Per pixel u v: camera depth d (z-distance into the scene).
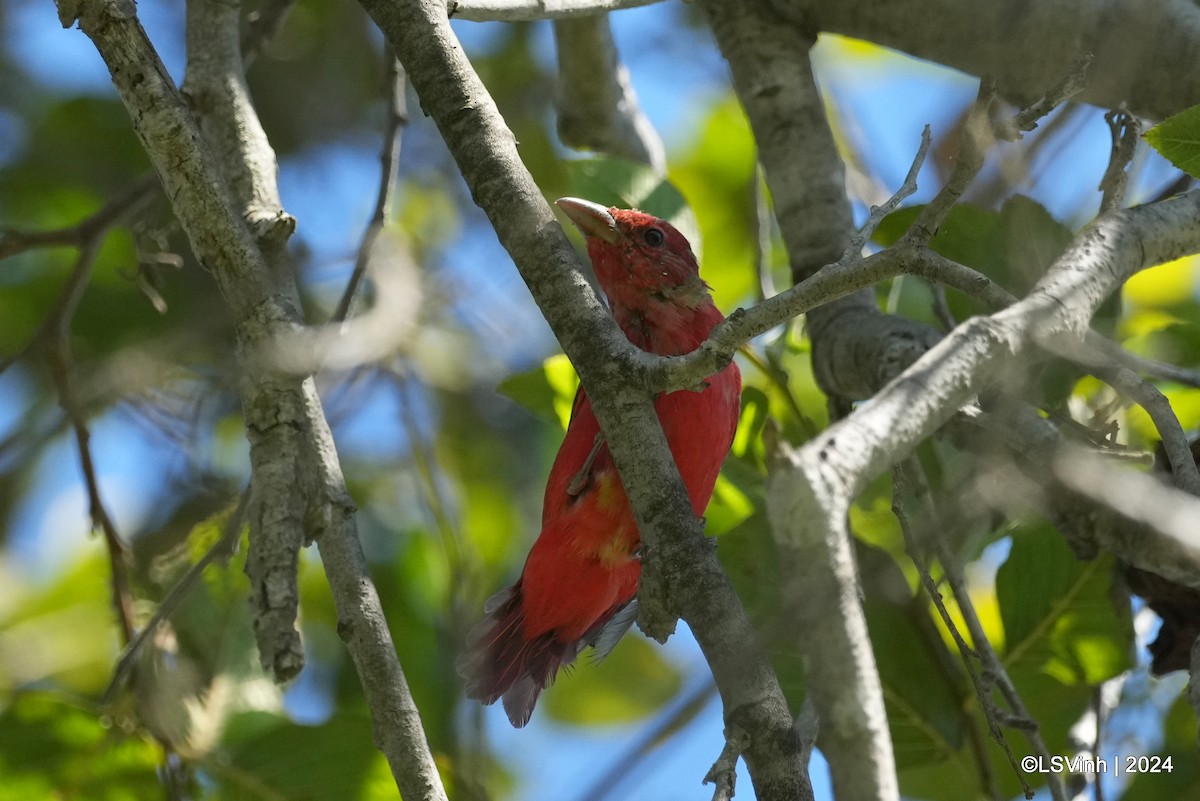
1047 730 9.84
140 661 9.30
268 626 6.00
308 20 15.54
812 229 10.36
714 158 13.86
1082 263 7.30
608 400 6.48
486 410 14.38
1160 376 8.05
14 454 10.62
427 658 12.35
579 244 14.66
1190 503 6.52
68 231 9.97
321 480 7.08
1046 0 9.73
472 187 7.27
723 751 5.35
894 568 9.09
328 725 9.34
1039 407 9.12
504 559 13.93
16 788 9.09
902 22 10.41
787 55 10.80
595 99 12.52
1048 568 9.68
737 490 10.85
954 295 10.40
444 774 10.08
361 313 14.48
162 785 9.24
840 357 9.68
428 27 7.55
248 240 7.05
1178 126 6.82
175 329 10.09
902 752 9.44
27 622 12.91
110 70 7.12
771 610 8.45
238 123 8.42
